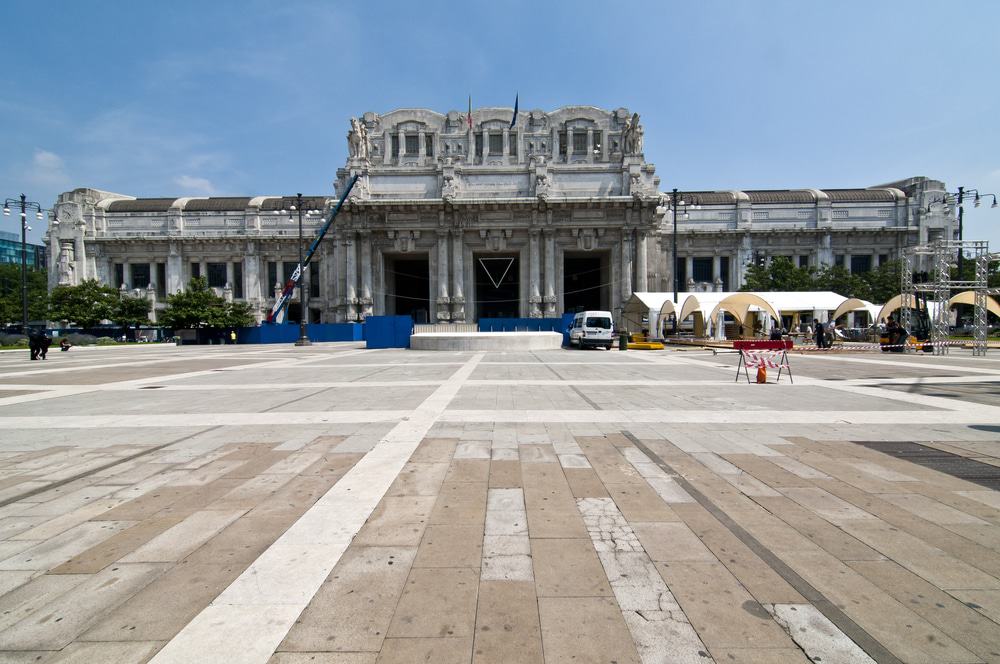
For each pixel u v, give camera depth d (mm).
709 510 4895
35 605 3332
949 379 14883
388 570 3746
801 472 6039
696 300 36875
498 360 23625
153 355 31594
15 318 58062
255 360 25812
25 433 8344
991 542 4176
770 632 3012
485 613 3217
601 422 8875
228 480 5852
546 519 4684
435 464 6418
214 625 3096
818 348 30625
